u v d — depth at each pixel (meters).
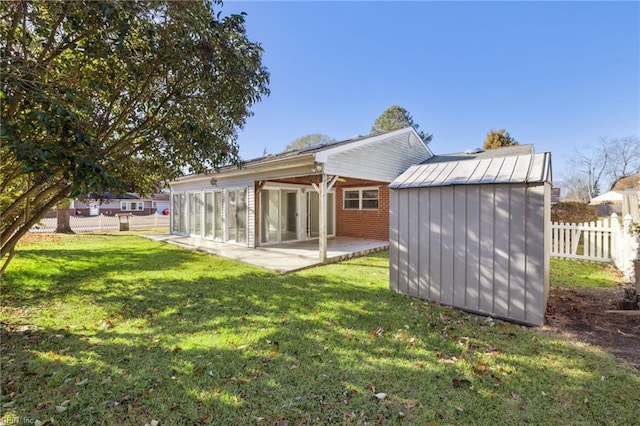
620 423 2.09
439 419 2.15
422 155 13.05
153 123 3.79
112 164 2.90
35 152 2.14
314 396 2.41
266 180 10.16
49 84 2.47
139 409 2.25
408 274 5.01
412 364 2.88
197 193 13.30
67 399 2.36
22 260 7.45
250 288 5.50
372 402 2.34
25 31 2.79
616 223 7.55
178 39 3.17
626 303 4.29
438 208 4.59
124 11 2.73
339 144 9.55
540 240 3.67
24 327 3.75
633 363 2.88
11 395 2.39
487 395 2.41
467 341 3.36
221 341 3.36
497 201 4.00
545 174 3.65
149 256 8.84
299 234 12.27
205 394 2.43
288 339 3.42
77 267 7.11
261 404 2.31
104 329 3.69
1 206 4.09
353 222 13.21
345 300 4.80
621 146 33.88
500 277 3.98
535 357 3.01
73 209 37.28
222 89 3.74
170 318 4.05
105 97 3.50
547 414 2.19
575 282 5.93
